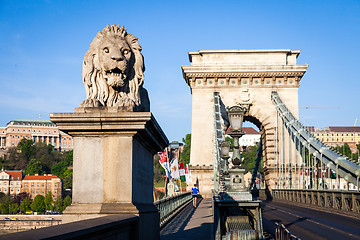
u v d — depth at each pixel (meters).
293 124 50.28
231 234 10.14
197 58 66.50
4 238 2.90
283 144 62.22
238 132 12.27
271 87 63.53
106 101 6.07
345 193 25.56
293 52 66.19
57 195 186.88
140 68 6.37
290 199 44.50
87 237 3.92
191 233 13.68
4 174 184.88
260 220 11.26
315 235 15.83
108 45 6.04
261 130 66.38
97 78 6.12
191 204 38.47
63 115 5.50
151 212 6.56
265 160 64.88
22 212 156.12
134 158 5.70
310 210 29.98
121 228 4.93
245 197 11.59
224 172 25.34
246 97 63.09
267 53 65.75
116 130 5.57
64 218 5.39
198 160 63.09
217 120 56.91
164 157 26.53
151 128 6.07
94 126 5.53
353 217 23.14
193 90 64.62
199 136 63.59
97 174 5.56
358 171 25.36
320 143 38.97
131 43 6.36
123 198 5.50
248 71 63.34
